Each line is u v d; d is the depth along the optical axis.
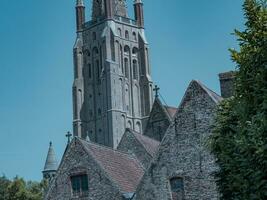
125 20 151.50
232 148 23.80
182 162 36.78
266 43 22.50
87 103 146.50
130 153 46.94
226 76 41.00
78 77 148.00
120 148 48.47
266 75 22.14
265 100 21.39
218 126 26.14
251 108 22.28
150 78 149.50
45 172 101.62
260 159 20.55
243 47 23.77
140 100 148.75
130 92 147.25
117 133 140.50
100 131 142.62
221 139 25.28
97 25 149.25
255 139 20.73
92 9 152.25
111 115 140.75
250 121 21.75
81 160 40.47
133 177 42.31
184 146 36.94
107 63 144.12
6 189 69.94
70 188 40.47
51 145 104.38
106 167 40.22
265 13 23.72
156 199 37.03
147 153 47.19
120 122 142.12
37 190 79.25
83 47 150.00
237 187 22.66
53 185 41.09
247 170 21.23
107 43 145.88
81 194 39.88
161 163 37.44
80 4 152.62
